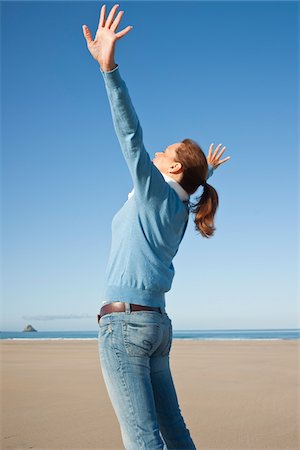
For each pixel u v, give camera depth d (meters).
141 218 2.37
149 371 2.34
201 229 2.70
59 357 12.20
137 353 2.26
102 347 2.30
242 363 9.95
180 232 2.54
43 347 17.86
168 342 2.47
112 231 2.51
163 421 2.57
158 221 2.37
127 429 2.24
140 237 2.36
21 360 11.27
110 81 2.18
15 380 7.46
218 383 6.95
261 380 7.25
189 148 2.65
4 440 3.97
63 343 22.69
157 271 2.35
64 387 6.73
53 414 4.91
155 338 2.31
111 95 2.19
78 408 5.22
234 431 4.21
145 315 2.28
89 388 6.63
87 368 9.28
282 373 8.12
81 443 3.89
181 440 2.56
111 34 2.17
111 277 2.37
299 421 4.55
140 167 2.25
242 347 16.38
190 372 8.30
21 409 5.18
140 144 2.23
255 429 4.28
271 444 3.82
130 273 2.32
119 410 2.26
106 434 4.15
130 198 2.49
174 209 2.42
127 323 2.26
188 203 2.66
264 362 10.15
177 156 2.65
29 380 7.46
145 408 2.23
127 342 2.25
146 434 2.21
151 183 2.29
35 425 4.46
